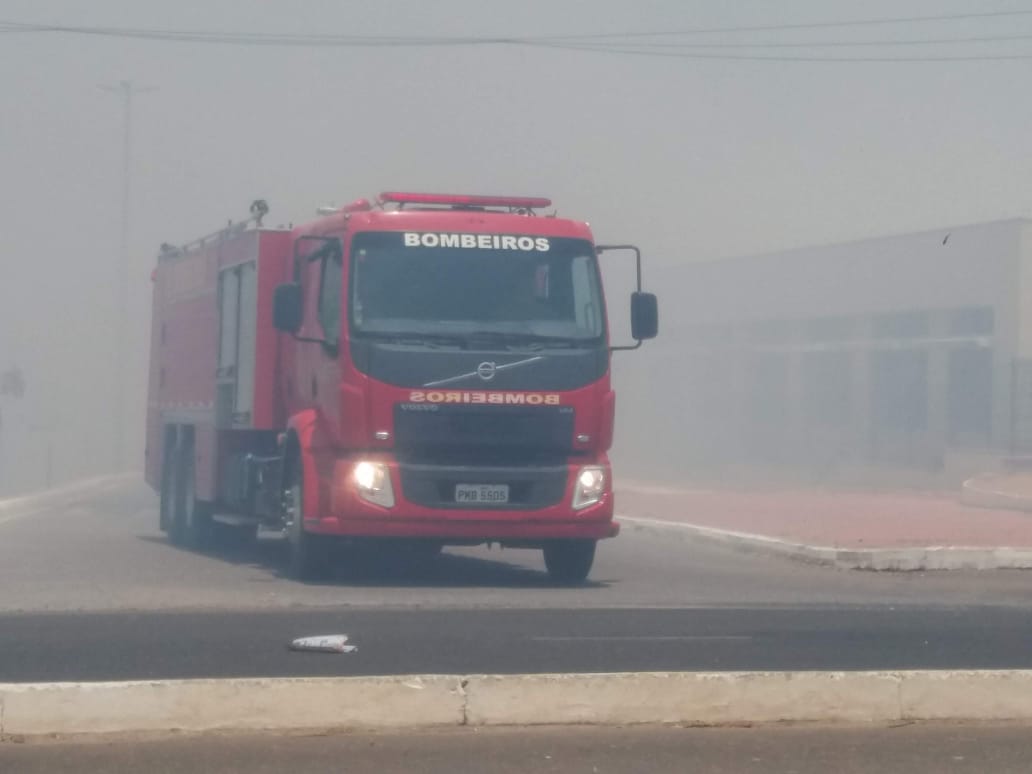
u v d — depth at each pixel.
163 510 20.80
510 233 14.09
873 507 25.89
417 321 13.66
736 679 7.74
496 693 7.58
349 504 13.48
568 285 14.13
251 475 16.39
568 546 14.77
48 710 7.23
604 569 16.45
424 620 10.88
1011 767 7.04
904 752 7.26
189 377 19.34
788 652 9.39
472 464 13.73
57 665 8.63
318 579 14.53
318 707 7.43
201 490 18.28
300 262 15.34
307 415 14.41
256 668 8.57
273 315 14.07
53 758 6.91
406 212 14.00
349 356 13.49
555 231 14.23
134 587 13.54
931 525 21.27
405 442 13.51
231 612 11.40
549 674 7.89
